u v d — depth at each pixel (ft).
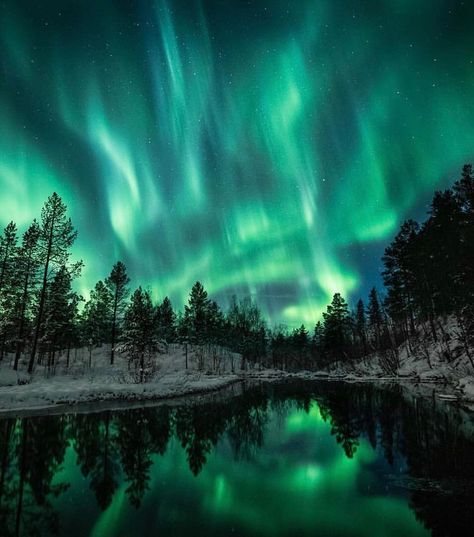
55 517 19.21
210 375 193.06
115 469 28.40
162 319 268.62
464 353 122.62
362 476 26.50
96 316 203.41
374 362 207.82
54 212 106.83
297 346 353.92
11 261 122.11
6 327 130.72
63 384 83.92
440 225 151.94
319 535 17.24
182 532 17.48
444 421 47.70
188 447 36.14
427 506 20.72
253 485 24.82
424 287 161.17
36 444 36.09
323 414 58.59
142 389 85.71
